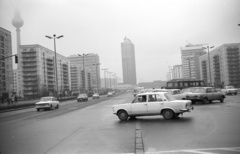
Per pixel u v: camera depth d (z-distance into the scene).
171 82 43.28
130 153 7.16
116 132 10.82
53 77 133.62
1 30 96.69
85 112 22.69
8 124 16.36
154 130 10.88
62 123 15.12
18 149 8.25
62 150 7.89
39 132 11.93
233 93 44.25
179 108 14.10
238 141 8.09
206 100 25.00
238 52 117.31
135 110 14.80
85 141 9.14
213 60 131.38
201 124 11.91
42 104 30.30
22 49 120.38
